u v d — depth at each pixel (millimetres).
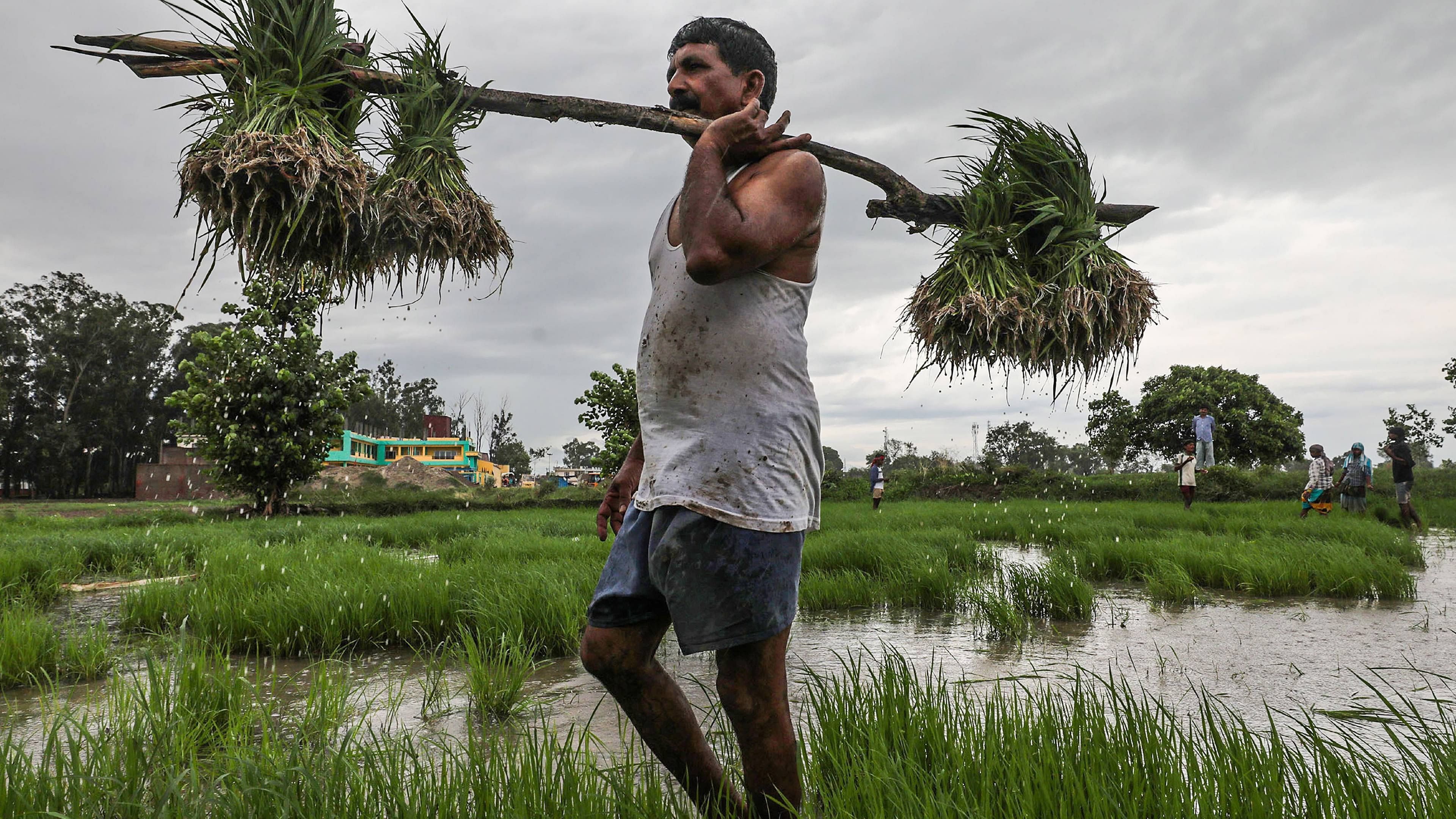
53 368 54812
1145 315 2230
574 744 2748
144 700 2629
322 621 4516
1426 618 5332
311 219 1759
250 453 19328
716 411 1644
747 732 1718
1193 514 14141
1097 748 2037
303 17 1893
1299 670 3822
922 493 26766
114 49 1771
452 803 1838
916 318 2367
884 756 2061
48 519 18047
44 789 1923
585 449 113188
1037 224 2254
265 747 2104
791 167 1646
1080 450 61969
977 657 4152
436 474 43969
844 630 5023
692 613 1606
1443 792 1766
